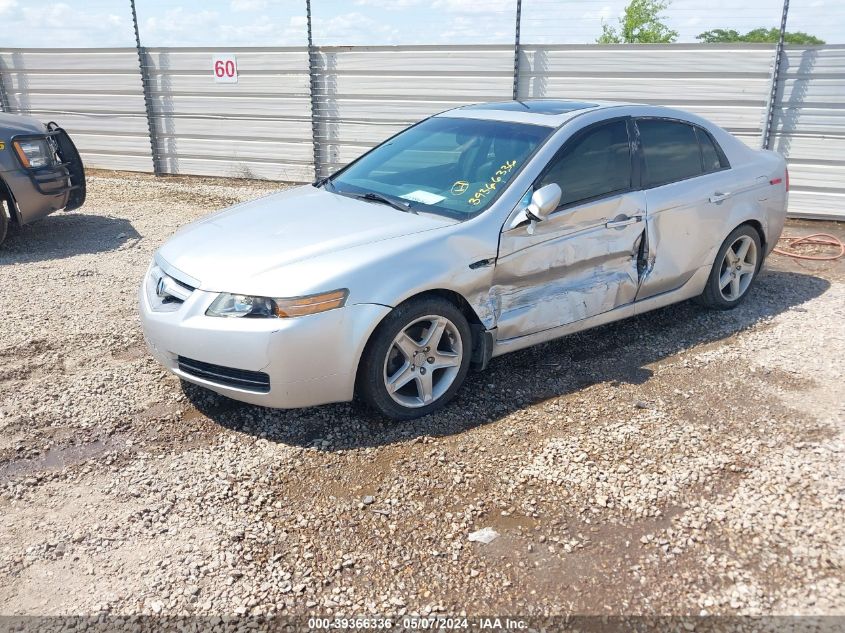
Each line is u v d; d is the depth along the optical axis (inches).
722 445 138.7
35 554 110.0
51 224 331.9
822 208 356.2
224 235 154.9
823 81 339.6
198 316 136.9
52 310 214.8
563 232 162.7
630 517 117.5
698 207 191.8
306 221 156.7
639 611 97.9
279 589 102.5
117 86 483.8
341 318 134.0
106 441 141.9
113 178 471.5
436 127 192.2
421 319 144.6
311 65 433.7
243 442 141.3
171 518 118.3
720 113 365.7
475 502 122.0
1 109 517.3
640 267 181.3
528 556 108.9
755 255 218.4
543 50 389.1
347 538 113.3
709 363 178.2
